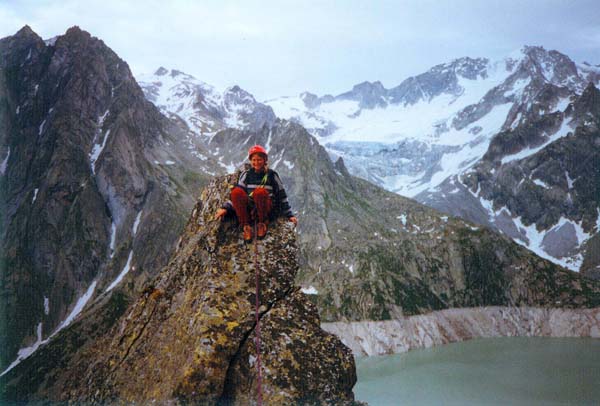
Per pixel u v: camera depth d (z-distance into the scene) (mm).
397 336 129000
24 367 98750
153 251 142250
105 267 140125
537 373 88688
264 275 14406
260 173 15055
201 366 13031
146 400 13492
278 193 15242
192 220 17141
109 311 119438
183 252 16078
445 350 122750
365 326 129875
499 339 136000
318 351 13797
